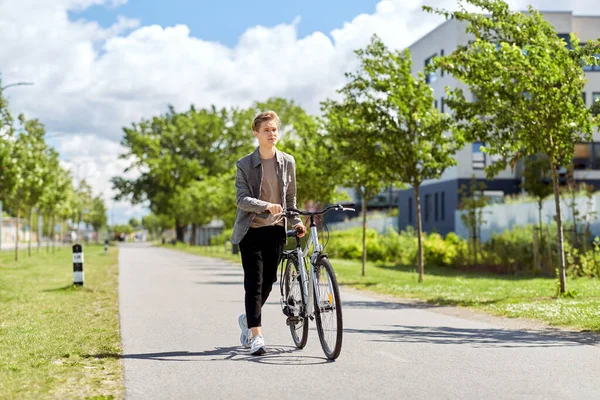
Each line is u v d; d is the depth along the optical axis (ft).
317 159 90.48
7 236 284.61
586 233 77.51
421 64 169.27
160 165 280.72
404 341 27.35
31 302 44.29
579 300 44.14
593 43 44.32
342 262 112.98
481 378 20.02
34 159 119.34
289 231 24.29
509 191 151.74
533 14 46.39
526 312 38.19
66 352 24.26
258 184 23.81
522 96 45.83
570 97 44.96
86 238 382.01
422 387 18.83
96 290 54.13
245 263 23.88
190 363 22.53
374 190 77.82
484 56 45.34
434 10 47.96
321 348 25.36
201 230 271.69
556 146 46.21
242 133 285.02
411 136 64.08
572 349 25.40
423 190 169.07
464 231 134.21
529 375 20.47
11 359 22.82
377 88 63.52
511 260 86.17
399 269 95.66
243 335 24.98
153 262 114.01
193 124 286.05
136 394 18.11
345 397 17.71
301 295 24.36
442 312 40.14
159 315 36.86
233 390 18.57
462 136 49.21
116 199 293.84
